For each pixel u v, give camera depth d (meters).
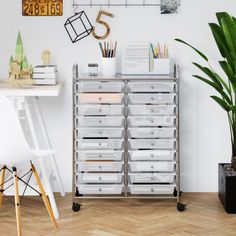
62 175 4.98
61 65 4.88
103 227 4.09
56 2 4.82
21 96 4.21
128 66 4.70
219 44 4.41
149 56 4.69
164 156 4.58
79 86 4.53
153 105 4.55
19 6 4.82
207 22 4.84
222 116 4.93
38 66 4.50
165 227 4.09
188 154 4.98
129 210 4.48
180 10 4.82
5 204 4.62
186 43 4.38
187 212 4.44
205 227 4.10
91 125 4.57
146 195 4.77
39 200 4.73
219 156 4.98
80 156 4.58
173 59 4.87
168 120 4.57
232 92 4.93
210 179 5.00
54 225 4.07
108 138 4.58
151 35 4.84
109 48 4.85
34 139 4.33
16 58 4.55
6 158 3.68
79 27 4.84
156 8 4.82
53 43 4.86
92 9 4.83
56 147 4.96
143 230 4.03
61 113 4.93
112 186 4.59
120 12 4.82
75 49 4.86
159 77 4.57
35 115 4.93
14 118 3.61
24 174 4.51
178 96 4.50
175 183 4.64
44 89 4.21
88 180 4.58
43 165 4.34
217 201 4.73
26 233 3.98
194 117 4.94
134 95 4.54
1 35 4.84
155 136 4.58
